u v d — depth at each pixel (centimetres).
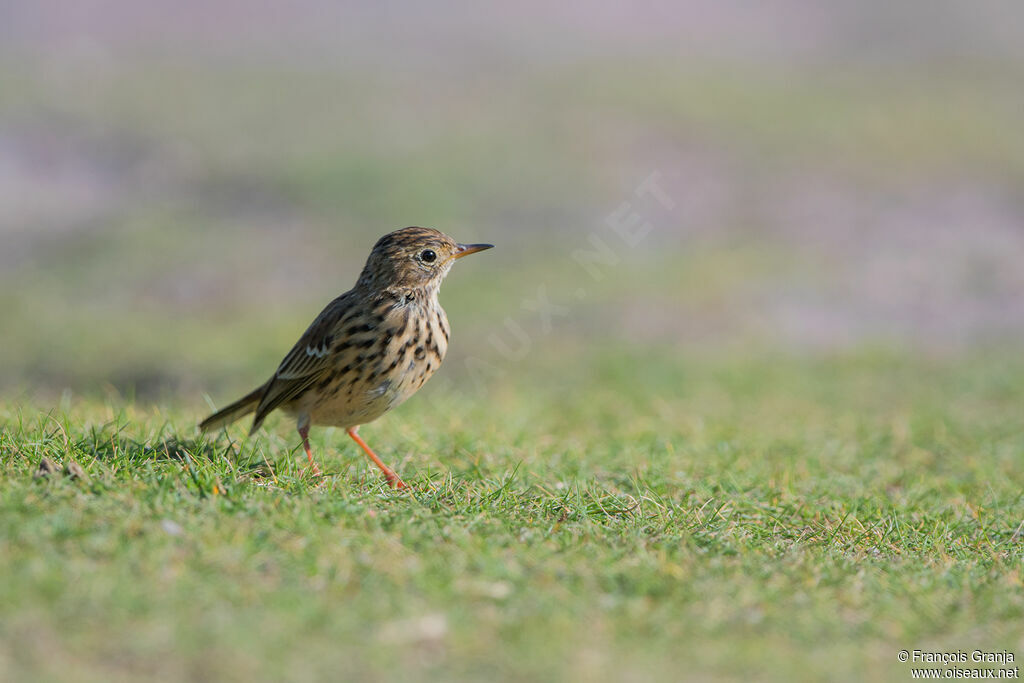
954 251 2300
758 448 1089
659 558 690
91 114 2816
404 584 618
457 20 4031
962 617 641
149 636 541
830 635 611
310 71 3378
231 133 2764
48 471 727
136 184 2484
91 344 1677
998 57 3788
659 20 4156
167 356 1630
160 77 3209
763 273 2117
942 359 1703
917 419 1282
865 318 1938
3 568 578
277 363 1603
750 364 1634
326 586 607
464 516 744
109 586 571
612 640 583
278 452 885
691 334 1817
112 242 2173
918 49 3866
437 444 970
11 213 2298
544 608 605
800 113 3128
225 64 3400
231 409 897
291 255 2150
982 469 1064
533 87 3312
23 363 1616
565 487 848
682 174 2648
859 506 879
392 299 843
